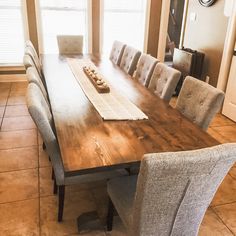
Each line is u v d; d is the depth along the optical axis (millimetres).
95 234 1786
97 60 3680
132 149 1422
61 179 1697
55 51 5090
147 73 2855
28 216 1906
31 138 2979
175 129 1688
